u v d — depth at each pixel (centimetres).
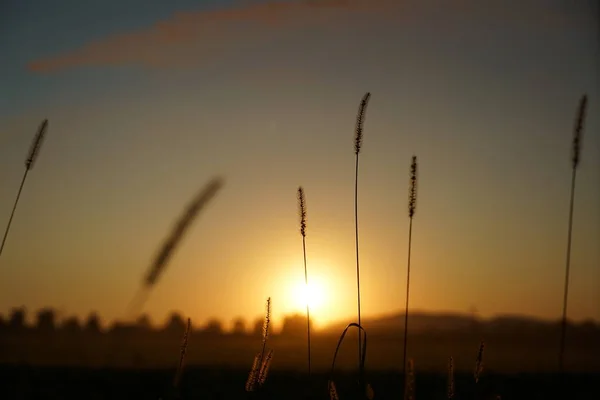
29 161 578
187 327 480
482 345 562
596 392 941
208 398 1336
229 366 3644
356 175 571
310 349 538
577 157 505
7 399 2094
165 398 463
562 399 463
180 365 474
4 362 3731
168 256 311
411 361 370
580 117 514
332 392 478
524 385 1516
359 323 525
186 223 311
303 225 559
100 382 2697
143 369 3400
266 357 521
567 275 501
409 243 541
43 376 2950
